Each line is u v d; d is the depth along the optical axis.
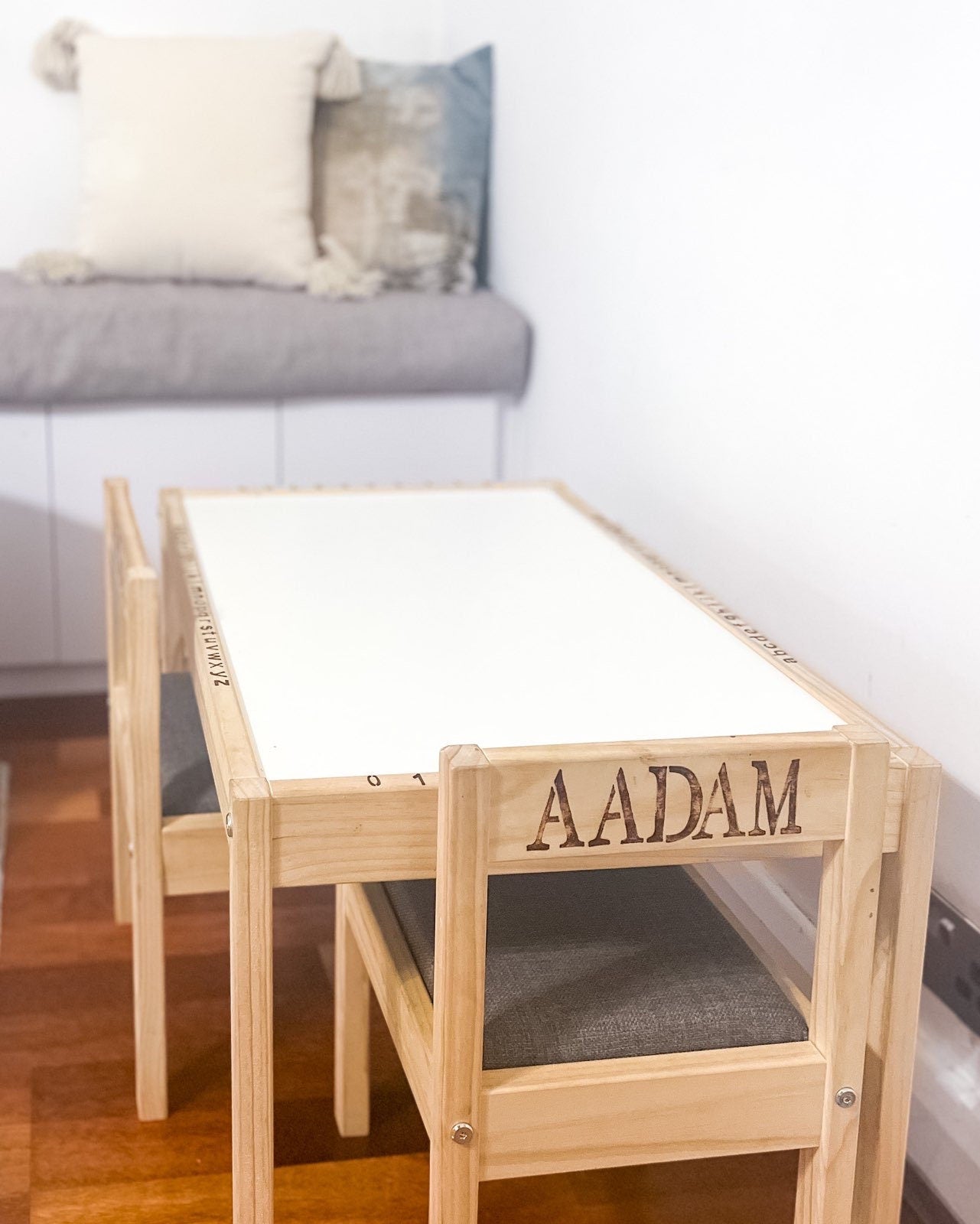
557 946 1.15
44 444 2.54
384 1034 1.69
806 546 1.63
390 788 0.98
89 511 2.59
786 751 0.98
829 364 1.55
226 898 2.03
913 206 1.38
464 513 1.77
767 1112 1.06
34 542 2.58
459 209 2.83
